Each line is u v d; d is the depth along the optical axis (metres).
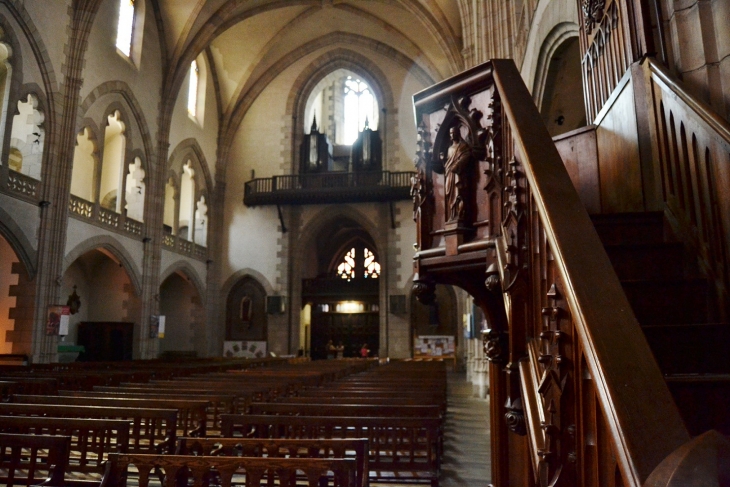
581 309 1.71
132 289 22.91
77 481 4.21
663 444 1.29
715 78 4.05
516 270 2.89
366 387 8.62
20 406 4.66
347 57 30.69
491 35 14.49
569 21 7.93
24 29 16.73
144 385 8.50
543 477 1.93
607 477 1.68
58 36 18.20
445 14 24.09
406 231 28.88
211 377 10.45
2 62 17.59
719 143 3.34
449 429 10.17
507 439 3.66
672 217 4.25
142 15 23.44
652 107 4.52
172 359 22.30
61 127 18.34
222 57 29.83
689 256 3.89
